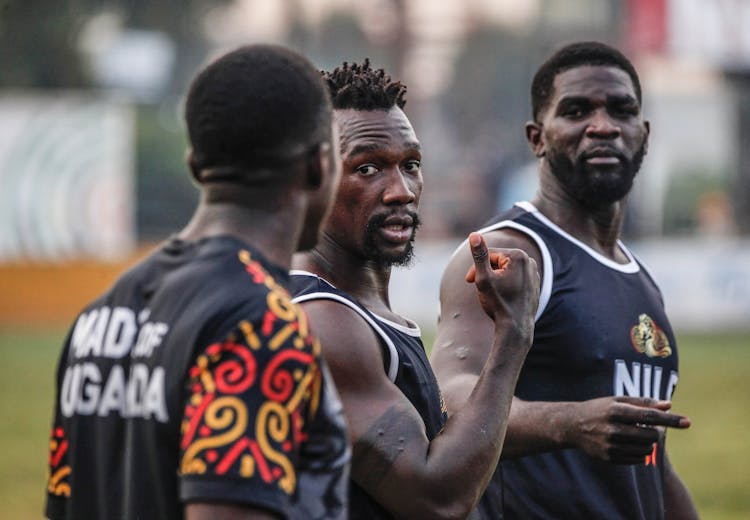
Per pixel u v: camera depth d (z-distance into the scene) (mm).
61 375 7059
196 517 5973
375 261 9211
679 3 60656
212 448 5996
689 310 60844
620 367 11367
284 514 6066
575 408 9742
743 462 29766
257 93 6566
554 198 12039
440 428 8789
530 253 11570
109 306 6820
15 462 30734
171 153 69188
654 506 11508
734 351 52344
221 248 6551
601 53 12156
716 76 69688
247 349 6148
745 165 71125
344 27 95312
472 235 8117
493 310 8094
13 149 66500
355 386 8312
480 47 85000
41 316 66875
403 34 81188
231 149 6598
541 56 84688
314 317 8484
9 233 66688
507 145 80750
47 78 89375
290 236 6750
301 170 6727
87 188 66938
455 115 82875
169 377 6250
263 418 6078
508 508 11008
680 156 76375
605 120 11867
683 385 43031
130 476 6391
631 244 61500
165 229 69188
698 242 65438
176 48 91250
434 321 61406
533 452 10070
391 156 9156
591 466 11070
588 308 11383
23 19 89000
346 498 6555
